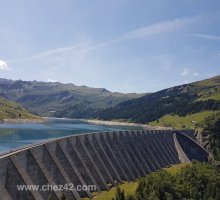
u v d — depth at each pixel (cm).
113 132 14625
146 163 16375
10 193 6338
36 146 7644
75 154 10038
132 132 16862
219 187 12575
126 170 13838
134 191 10519
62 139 9494
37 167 7331
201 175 12900
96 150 12312
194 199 11188
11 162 6412
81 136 11188
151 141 19575
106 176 11562
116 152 13988
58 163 8438
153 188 10050
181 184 11431
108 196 9781
